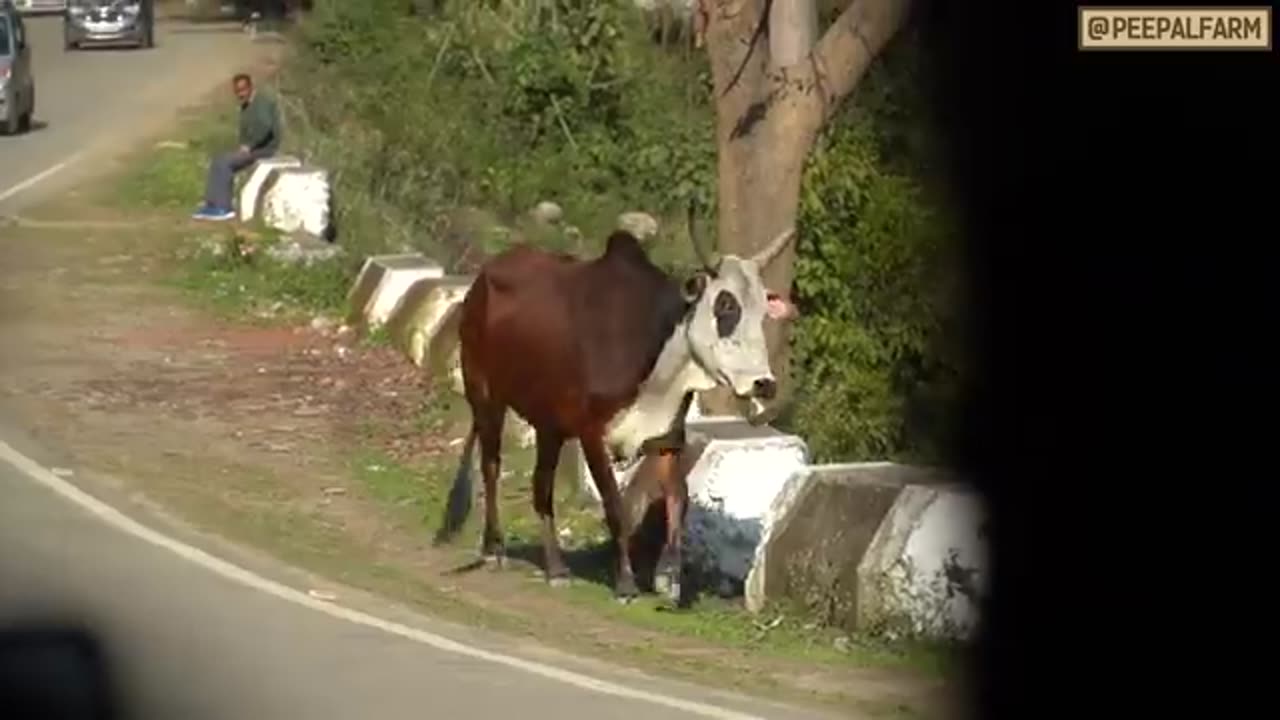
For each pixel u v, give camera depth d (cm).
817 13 2028
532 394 1333
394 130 3186
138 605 1265
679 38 3127
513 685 1105
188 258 2677
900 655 1207
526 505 1622
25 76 4184
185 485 1638
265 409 1920
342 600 1307
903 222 1650
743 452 1391
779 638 1241
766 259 1309
